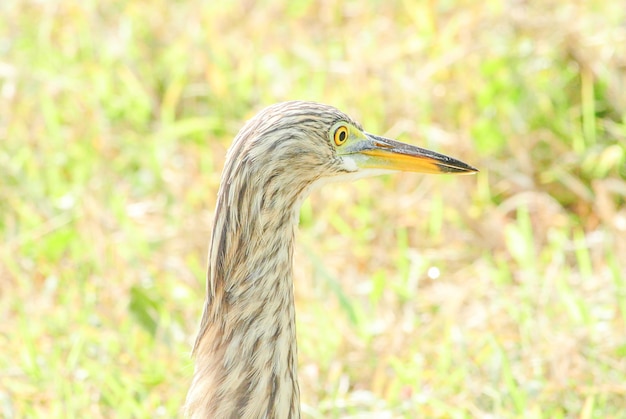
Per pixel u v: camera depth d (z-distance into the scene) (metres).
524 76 14.27
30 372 10.79
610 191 13.52
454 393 10.74
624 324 11.32
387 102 14.32
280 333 8.15
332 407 10.61
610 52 14.32
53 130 14.30
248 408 8.05
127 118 14.82
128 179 13.91
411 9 15.72
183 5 16.48
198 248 12.84
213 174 13.76
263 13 16.17
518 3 15.05
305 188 8.40
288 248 8.23
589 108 13.91
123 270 12.30
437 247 13.16
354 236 13.05
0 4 16.44
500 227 13.16
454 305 11.93
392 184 13.62
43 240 12.84
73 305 11.88
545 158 13.91
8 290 12.23
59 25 16.17
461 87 14.38
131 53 15.49
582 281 12.30
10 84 14.83
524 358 10.98
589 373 10.75
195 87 15.02
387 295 12.27
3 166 13.90
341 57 15.18
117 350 11.21
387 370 11.16
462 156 13.83
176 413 10.40
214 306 8.12
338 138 8.50
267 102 14.60
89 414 10.27
